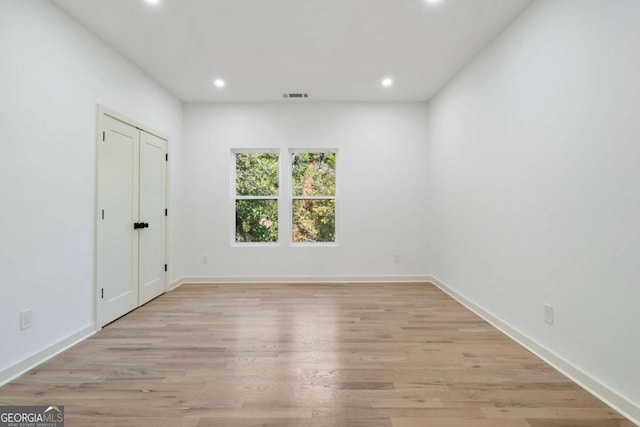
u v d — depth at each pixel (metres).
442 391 1.82
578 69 1.93
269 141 4.55
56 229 2.33
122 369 2.07
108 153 2.91
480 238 3.13
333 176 4.73
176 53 3.10
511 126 2.61
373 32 2.76
